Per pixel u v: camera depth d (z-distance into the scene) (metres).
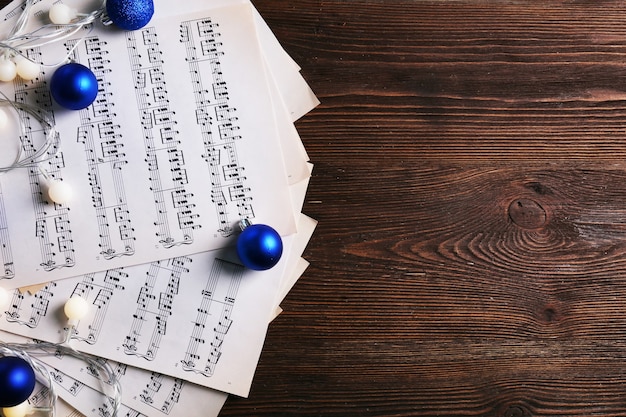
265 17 1.02
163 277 0.98
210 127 0.99
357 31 1.03
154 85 0.99
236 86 0.99
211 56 0.99
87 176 0.98
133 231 0.98
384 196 1.02
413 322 1.01
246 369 0.98
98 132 0.98
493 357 1.02
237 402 0.99
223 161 0.99
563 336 1.02
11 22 0.98
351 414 1.00
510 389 1.02
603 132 1.04
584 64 1.05
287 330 1.00
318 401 1.00
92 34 0.98
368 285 1.01
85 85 0.95
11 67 0.96
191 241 0.98
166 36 0.99
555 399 1.02
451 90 1.03
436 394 1.01
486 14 1.04
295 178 1.00
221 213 0.98
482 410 1.01
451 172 1.03
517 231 1.03
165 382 0.98
